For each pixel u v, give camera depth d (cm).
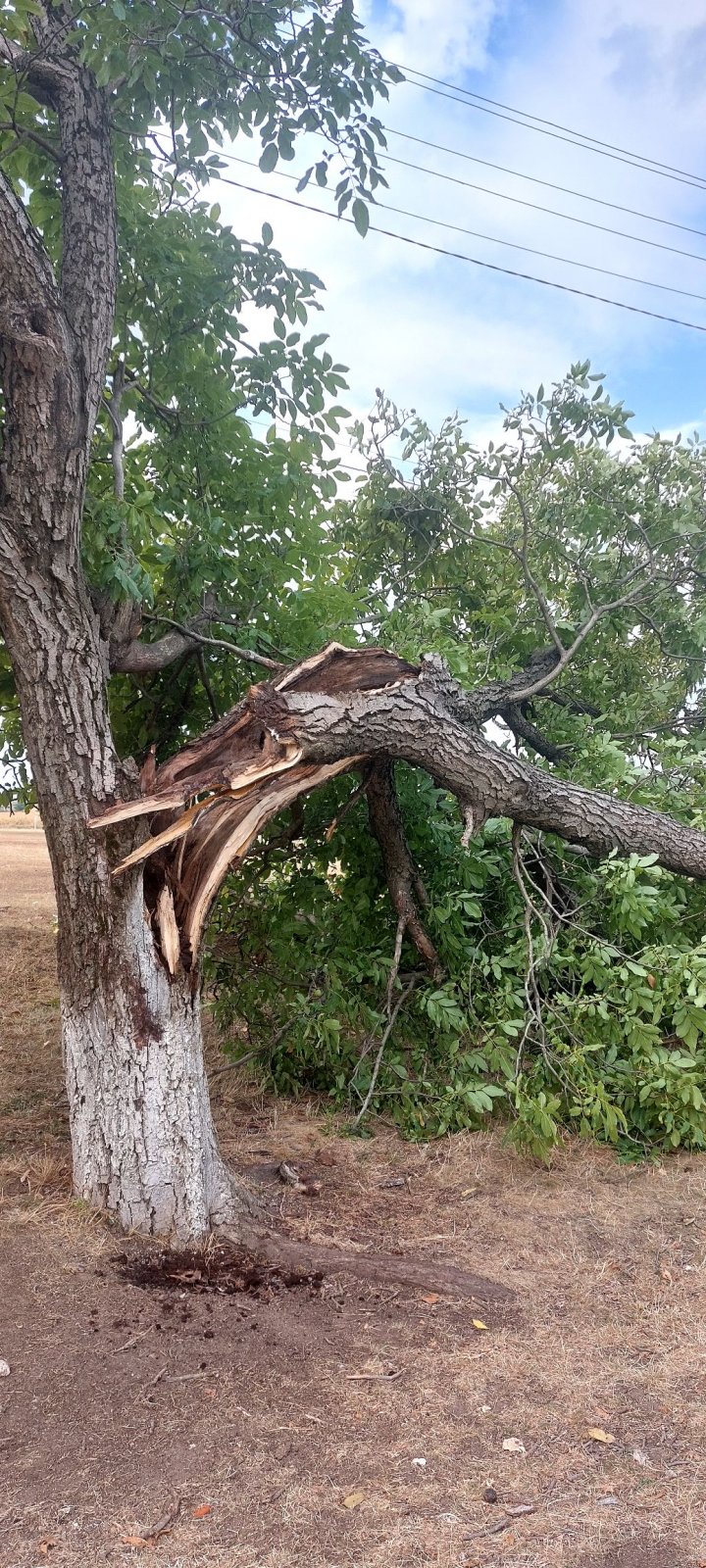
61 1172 398
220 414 487
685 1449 254
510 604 645
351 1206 404
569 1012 484
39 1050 607
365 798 507
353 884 535
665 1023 538
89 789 342
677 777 595
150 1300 309
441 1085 496
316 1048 515
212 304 465
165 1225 347
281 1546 213
